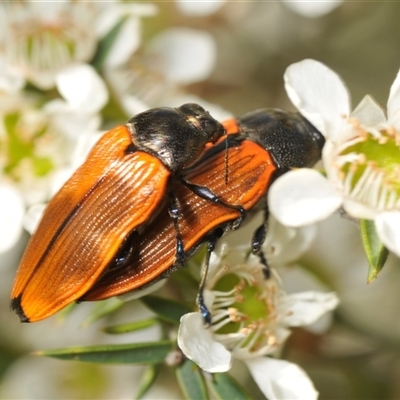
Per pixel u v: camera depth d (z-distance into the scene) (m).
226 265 0.08
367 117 0.08
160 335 0.08
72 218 0.08
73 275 0.08
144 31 0.10
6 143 0.09
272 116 0.08
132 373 0.10
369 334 0.09
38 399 0.10
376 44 0.10
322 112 0.08
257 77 0.10
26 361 0.10
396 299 0.10
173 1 0.10
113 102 0.09
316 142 0.08
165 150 0.08
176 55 0.10
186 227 0.08
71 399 0.10
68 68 0.09
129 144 0.08
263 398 0.09
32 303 0.08
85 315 0.10
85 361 0.07
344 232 0.10
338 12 0.10
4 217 0.09
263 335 0.08
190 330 0.07
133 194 0.08
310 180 0.07
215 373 0.08
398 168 0.08
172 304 0.08
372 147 0.08
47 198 0.09
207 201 0.08
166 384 0.10
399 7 0.10
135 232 0.08
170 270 0.08
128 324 0.08
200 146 0.08
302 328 0.09
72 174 0.08
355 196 0.08
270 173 0.08
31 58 0.09
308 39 0.10
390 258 0.10
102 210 0.08
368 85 0.10
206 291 0.08
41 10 0.09
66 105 0.09
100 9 0.09
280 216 0.07
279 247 0.08
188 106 0.08
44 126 0.09
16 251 0.10
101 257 0.08
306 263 0.09
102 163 0.08
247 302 0.08
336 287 0.10
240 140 0.08
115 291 0.08
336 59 0.10
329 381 0.09
